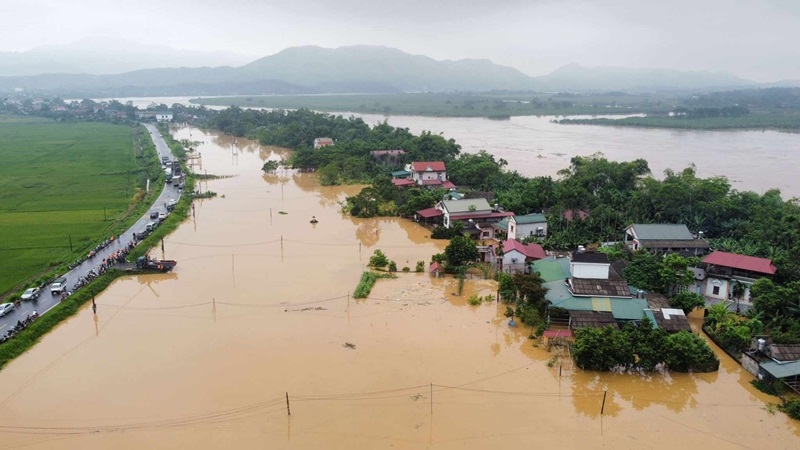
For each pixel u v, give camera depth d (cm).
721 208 8862
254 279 7238
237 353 5275
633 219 9081
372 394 4581
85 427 4169
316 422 4209
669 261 6569
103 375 4903
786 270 6431
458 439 4025
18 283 6881
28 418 4284
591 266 6125
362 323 5950
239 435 4062
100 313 6228
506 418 4294
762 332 5566
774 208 8856
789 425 4259
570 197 9288
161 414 4322
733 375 5003
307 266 7744
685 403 4553
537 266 7019
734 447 3991
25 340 5453
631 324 5450
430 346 5441
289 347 5391
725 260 6731
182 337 5619
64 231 9150
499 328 5884
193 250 8425
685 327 5519
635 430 4178
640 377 4950
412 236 9312
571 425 4222
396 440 4003
